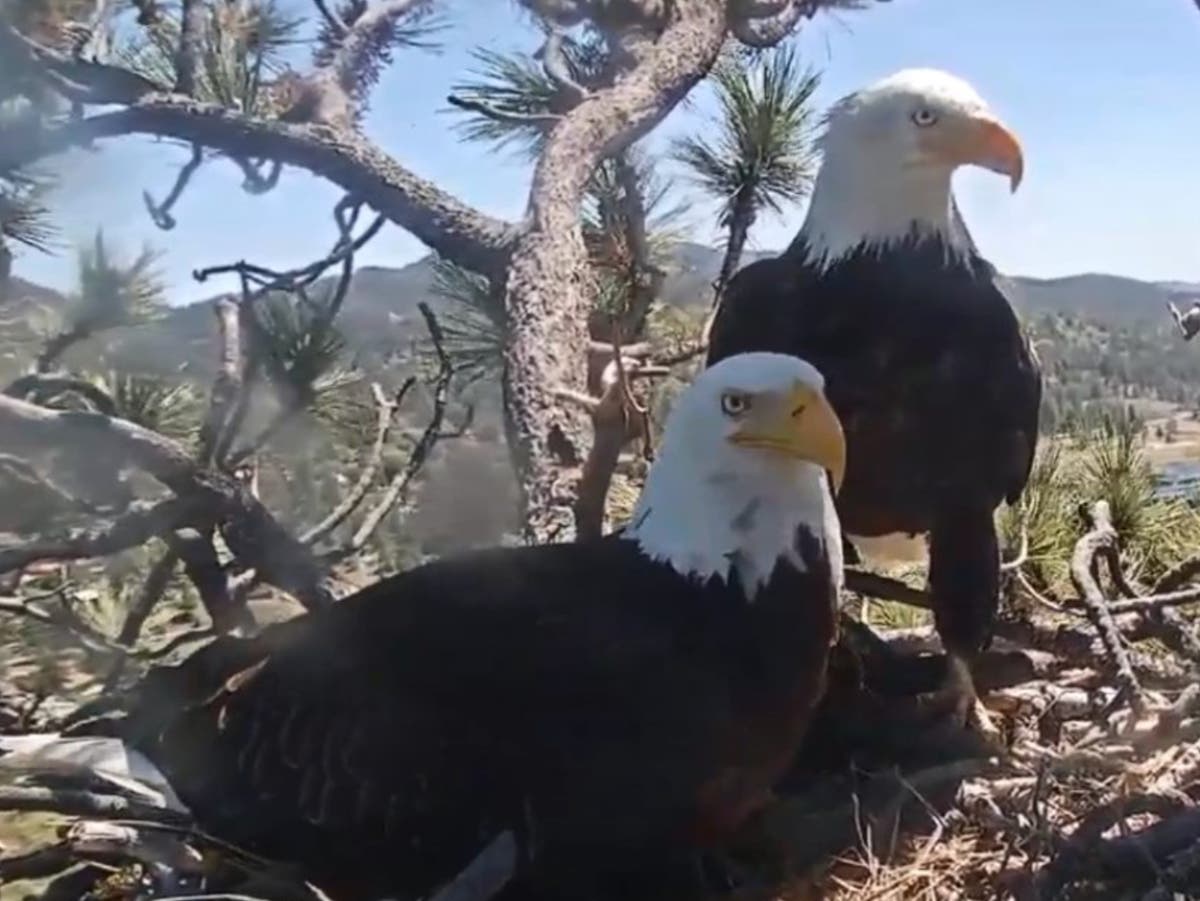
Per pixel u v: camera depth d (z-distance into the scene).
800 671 1.09
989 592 1.43
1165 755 1.25
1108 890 1.05
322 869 1.10
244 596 1.42
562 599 1.09
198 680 1.15
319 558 1.36
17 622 1.39
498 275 1.59
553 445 1.42
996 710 1.47
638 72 1.68
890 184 1.35
